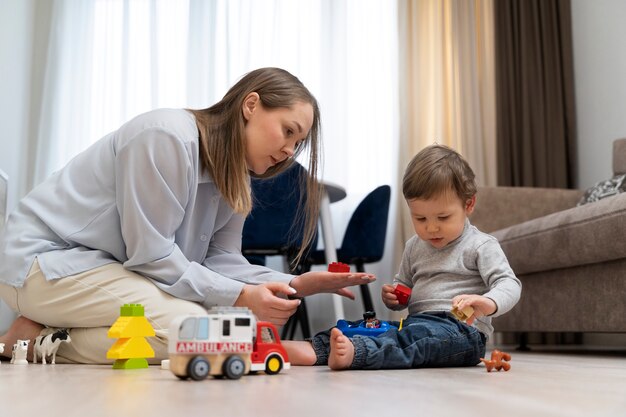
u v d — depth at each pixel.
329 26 3.33
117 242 1.33
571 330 1.93
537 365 1.37
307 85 3.28
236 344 0.92
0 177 1.99
